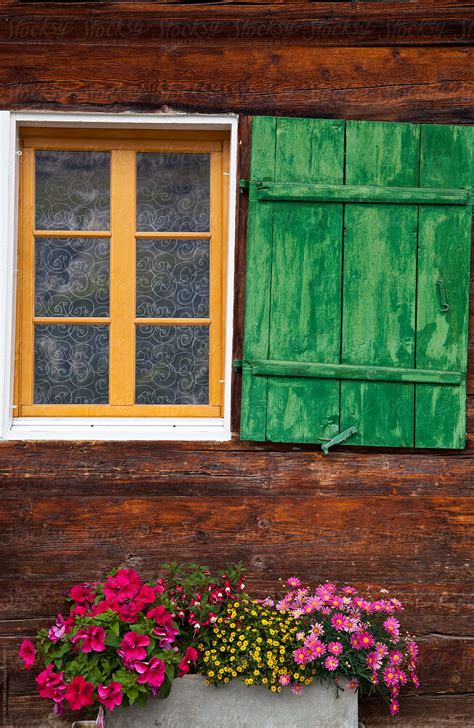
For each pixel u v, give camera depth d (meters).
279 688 2.99
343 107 3.45
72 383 3.54
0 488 3.38
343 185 3.38
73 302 3.55
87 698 2.89
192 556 3.39
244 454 3.41
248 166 3.43
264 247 3.37
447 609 3.39
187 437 3.42
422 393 3.37
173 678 3.02
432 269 3.38
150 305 3.56
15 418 3.49
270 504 3.40
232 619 3.11
